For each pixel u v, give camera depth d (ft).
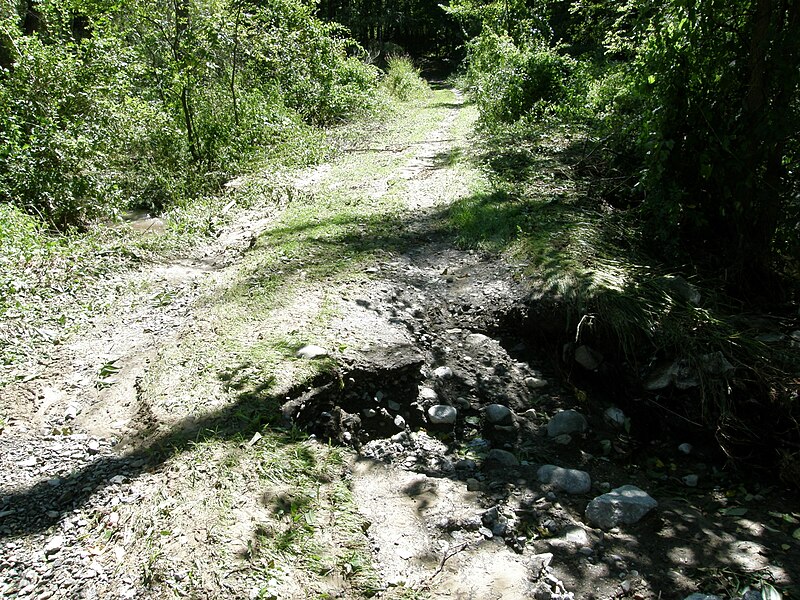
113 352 14.55
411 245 19.42
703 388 12.78
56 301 16.74
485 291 16.42
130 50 29.96
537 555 9.27
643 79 17.33
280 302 15.67
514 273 16.65
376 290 16.39
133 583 8.18
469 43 65.67
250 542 8.52
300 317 14.85
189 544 8.50
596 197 21.35
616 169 22.47
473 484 11.02
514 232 19.15
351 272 17.34
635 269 16.16
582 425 12.81
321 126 45.68
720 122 16.08
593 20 39.27
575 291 14.92
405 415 12.76
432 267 18.10
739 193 16.03
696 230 17.53
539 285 15.71
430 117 49.70
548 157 26.63
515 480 11.16
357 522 9.35
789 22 14.94
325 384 12.33
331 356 12.92
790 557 9.45
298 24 45.42
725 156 16.01
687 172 16.89
